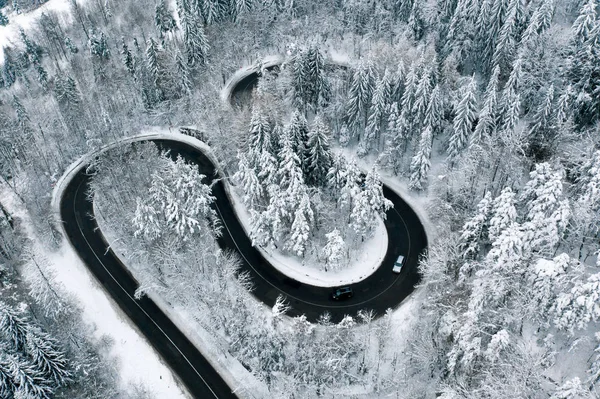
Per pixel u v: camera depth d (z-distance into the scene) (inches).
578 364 1528.1
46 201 2834.6
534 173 1910.7
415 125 2723.9
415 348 1807.3
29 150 3120.1
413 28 3302.2
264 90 3073.3
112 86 3607.3
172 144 3233.3
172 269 2255.2
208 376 1993.1
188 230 2267.5
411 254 2354.8
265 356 1822.1
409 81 2576.3
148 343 2126.0
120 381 1996.8
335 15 3934.5
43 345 1784.0
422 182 2610.7
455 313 1747.0
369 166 2903.5
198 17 3929.6
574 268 1470.2
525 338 1641.2
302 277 2301.9
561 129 2165.4
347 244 2404.0
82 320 2222.0
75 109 3383.4
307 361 1824.6
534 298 1498.5
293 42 3777.1
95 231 2664.9
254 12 3941.9
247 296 2214.6
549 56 2576.3
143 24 4424.2
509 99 2383.1
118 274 2433.6
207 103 3225.9
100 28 4463.6
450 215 2285.9
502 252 1566.2
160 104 3371.1
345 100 2952.8
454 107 2556.6
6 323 1740.9
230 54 3804.1
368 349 1941.4
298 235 2218.3
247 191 2384.4
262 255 2427.4
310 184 2583.7
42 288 2087.8
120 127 3356.3
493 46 2856.8
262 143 2480.3
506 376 1424.7
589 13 2534.5
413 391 1763.0
